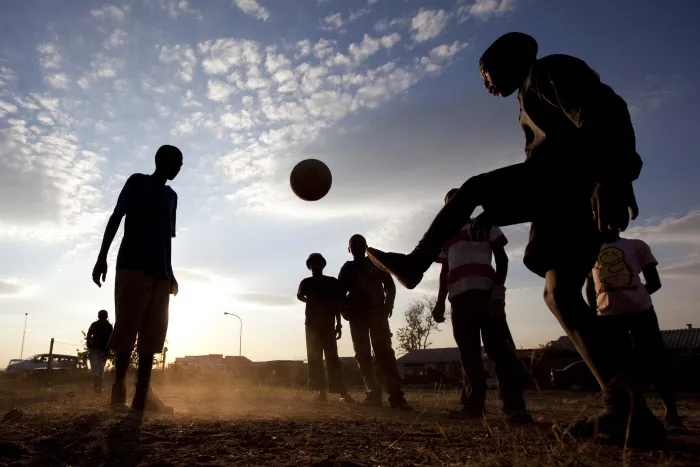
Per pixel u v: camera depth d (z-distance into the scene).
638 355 4.43
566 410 4.72
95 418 3.54
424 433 3.09
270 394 7.38
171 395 7.56
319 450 2.54
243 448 2.59
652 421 2.30
